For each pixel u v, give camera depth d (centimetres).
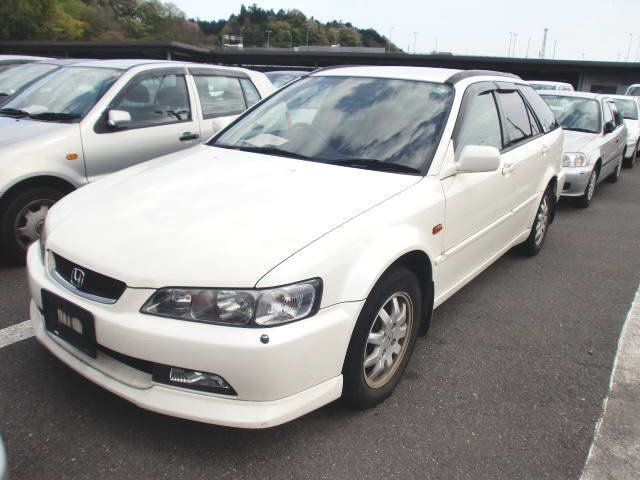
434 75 371
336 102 362
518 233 472
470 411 281
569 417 281
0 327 339
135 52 3844
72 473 223
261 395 216
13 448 235
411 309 290
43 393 273
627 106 1322
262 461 235
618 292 459
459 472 237
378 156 316
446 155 317
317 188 279
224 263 219
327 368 233
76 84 520
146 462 231
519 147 436
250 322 212
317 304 225
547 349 353
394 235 264
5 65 820
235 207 257
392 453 246
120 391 228
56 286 246
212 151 350
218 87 602
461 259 349
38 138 443
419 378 309
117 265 225
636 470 246
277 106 386
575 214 749
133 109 507
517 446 256
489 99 398
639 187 991
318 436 253
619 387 312
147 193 279
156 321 216
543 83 1502
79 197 294
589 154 759
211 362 211
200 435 249
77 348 244
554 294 448
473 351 345
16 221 435
